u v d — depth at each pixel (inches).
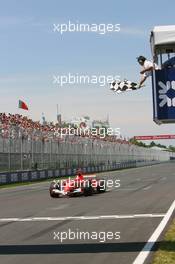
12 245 384.8
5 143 1509.6
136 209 616.1
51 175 1829.5
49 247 371.9
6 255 345.7
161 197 791.1
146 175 1815.9
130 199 772.0
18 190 1189.1
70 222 509.4
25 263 318.0
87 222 504.1
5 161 1502.2
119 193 917.8
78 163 2278.5
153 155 5511.8
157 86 296.4
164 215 544.1
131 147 3804.1
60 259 326.6
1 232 454.9
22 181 1566.2
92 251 349.7
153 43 302.7
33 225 497.4
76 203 731.4
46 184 1466.5
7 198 909.8
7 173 1465.3
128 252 340.2
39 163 1787.6
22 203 776.3
